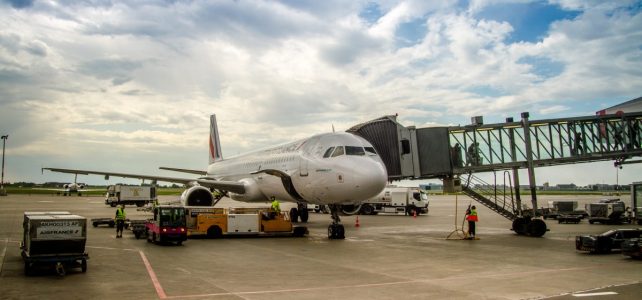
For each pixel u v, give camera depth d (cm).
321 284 1213
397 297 1063
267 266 1509
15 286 1171
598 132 2905
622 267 1516
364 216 4675
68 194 11206
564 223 3891
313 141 2617
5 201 7419
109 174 3497
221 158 5162
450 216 4653
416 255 1794
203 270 1422
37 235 1323
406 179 2806
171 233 2038
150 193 6347
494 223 3662
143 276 1314
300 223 3550
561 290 1145
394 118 2786
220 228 2438
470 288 1168
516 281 1266
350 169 2256
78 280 1251
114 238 2375
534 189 2731
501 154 2781
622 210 3722
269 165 3095
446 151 2717
